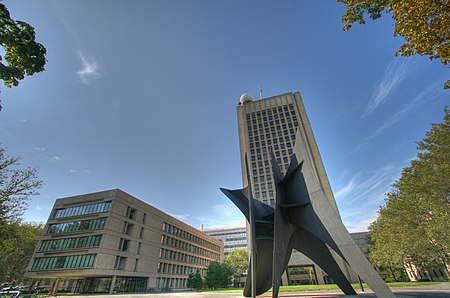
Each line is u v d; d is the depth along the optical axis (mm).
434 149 18359
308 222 13102
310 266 41719
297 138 15711
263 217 16094
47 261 40750
